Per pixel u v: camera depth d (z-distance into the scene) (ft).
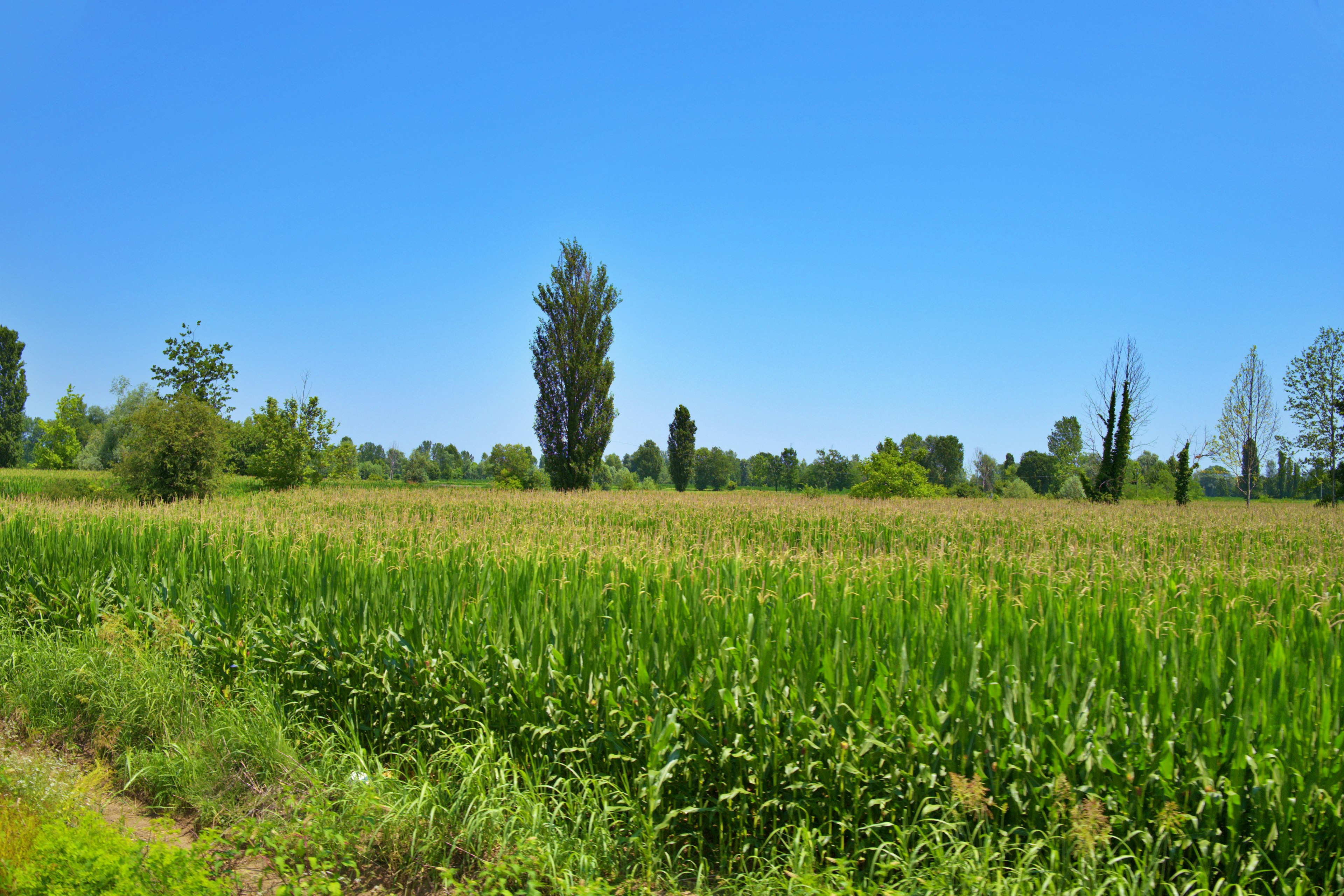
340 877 13.44
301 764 17.25
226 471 114.93
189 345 141.18
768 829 13.76
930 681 14.12
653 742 13.97
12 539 31.91
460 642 17.71
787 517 68.69
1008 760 12.41
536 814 13.71
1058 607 17.67
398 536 34.37
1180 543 48.08
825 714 13.62
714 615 17.21
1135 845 11.57
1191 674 13.15
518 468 179.83
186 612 24.32
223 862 13.10
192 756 17.22
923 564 24.50
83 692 20.93
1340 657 14.32
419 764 15.88
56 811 13.14
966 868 11.28
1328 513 82.89
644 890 12.48
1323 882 10.66
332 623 20.29
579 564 22.30
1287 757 11.10
